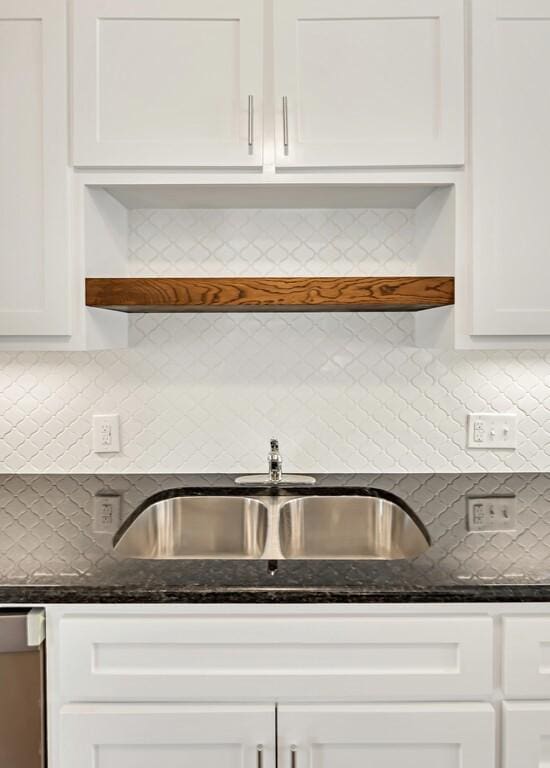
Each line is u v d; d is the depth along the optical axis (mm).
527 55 1345
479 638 1058
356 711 1054
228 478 1699
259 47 1339
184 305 1385
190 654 1058
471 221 1355
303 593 1042
